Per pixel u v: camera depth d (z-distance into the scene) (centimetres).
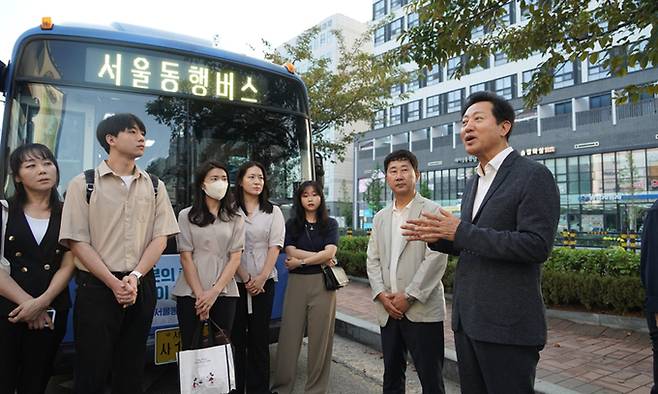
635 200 2511
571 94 2773
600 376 384
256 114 445
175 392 385
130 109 384
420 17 482
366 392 394
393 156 323
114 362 277
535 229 197
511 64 3025
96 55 374
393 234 324
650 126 2470
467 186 251
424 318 298
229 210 335
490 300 209
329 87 1089
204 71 419
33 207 278
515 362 204
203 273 322
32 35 357
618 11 447
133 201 275
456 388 394
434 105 3519
